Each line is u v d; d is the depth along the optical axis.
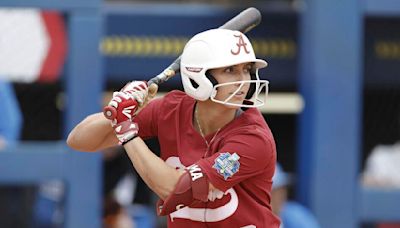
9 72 25.77
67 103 24.84
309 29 26.14
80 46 24.61
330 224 25.84
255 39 28.45
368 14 25.84
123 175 27.86
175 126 15.48
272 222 15.55
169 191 14.62
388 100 30.59
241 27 16.19
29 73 25.84
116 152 27.67
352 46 25.78
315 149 25.83
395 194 25.88
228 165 14.78
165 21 28.27
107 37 28.17
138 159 14.63
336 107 25.84
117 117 14.70
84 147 15.99
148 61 28.33
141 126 15.80
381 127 30.69
